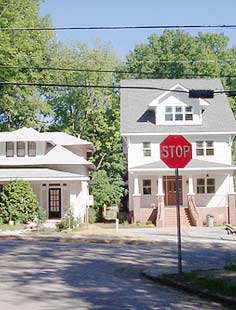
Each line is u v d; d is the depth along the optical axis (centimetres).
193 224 4175
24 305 1086
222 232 3572
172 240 2908
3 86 4750
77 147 4772
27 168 4300
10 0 4559
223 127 4619
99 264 1858
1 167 4319
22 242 2638
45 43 5372
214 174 4572
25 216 3709
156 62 7038
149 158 4578
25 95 5025
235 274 1457
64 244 2564
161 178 4391
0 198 3756
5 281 1424
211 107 4856
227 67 6769
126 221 4491
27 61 4881
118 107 5719
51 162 4297
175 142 1516
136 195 4344
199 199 4584
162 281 1452
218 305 1130
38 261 1895
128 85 5075
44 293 1239
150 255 2173
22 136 4341
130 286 1377
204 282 1325
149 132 4553
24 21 4759
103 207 5247
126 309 1057
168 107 4634
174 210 4250
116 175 5584
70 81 5781
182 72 6912
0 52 4216
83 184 4269
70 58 5706
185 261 1962
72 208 3862
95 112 5716
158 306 1100
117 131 5684
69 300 1152
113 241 2764
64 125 5838
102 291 1283
